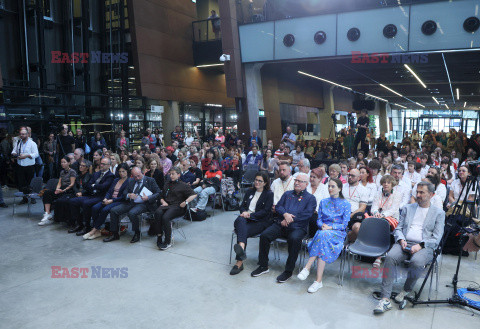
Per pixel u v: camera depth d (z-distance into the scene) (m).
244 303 4.18
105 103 15.50
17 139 10.12
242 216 5.36
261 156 11.33
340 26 13.90
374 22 13.38
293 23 14.65
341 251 4.84
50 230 7.25
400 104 43.50
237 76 15.84
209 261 5.52
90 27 16.12
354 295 4.38
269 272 5.10
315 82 24.81
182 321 3.79
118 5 16.56
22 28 13.09
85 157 12.15
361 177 6.09
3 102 11.12
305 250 5.56
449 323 3.74
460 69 18.34
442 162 8.32
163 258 5.65
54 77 14.63
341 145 16.11
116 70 16.66
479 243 4.76
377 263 5.14
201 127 20.34
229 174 10.39
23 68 13.14
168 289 4.55
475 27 12.03
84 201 6.90
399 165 6.08
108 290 4.53
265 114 17.41
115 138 14.71
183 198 6.46
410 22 12.87
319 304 4.15
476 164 4.21
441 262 5.40
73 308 4.08
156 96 17.11
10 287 4.63
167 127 18.09
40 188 8.41
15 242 6.49
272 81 18.06
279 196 6.06
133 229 6.49
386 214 5.33
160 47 17.58
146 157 9.41
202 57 19.45
